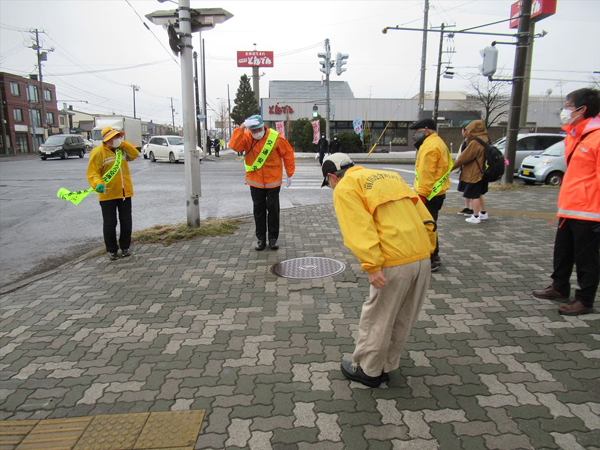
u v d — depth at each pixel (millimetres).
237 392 2928
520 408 2711
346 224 2648
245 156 6051
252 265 5605
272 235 6285
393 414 2680
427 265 2773
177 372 3186
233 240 6859
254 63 60625
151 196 12352
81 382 3088
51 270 5695
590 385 2943
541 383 2973
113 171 5605
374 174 2773
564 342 3523
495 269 5305
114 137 5605
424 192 4832
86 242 7531
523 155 16344
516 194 11211
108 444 2465
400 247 2650
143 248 6449
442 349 3445
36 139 55812
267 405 2785
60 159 33375
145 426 2609
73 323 4027
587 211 3766
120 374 3180
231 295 4621
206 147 38281
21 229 8445
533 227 7430
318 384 3006
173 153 26219
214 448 2418
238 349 3496
